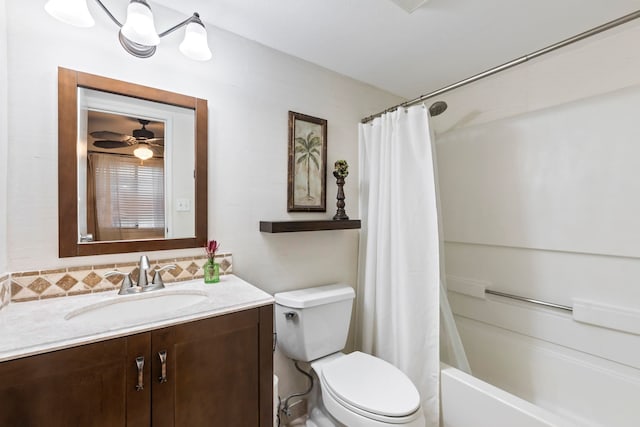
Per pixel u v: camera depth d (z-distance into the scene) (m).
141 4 0.96
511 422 1.19
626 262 1.36
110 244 1.12
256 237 1.51
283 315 1.49
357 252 1.99
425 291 1.51
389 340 1.68
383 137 1.76
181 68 1.29
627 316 1.33
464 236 2.03
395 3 1.23
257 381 1.03
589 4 1.25
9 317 0.86
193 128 1.32
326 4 1.24
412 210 1.57
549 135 1.61
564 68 1.62
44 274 1.01
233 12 1.29
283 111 1.61
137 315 1.08
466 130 2.02
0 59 0.91
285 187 1.62
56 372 0.69
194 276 1.32
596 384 1.42
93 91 1.10
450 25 1.39
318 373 1.40
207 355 0.92
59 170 1.03
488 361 1.85
